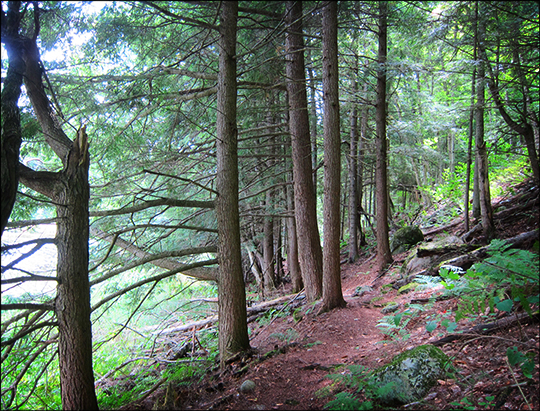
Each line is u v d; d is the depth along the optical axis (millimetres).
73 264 4789
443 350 4469
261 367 5504
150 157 9047
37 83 5363
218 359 6809
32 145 6969
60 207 4895
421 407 3533
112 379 8312
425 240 11680
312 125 13531
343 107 13039
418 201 19703
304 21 8625
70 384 4676
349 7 8484
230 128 6363
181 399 5023
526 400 3109
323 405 4062
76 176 4914
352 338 6609
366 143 16812
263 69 8906
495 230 8500
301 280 12758
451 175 16344
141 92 8125
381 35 11117
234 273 6215
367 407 3576
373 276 12086
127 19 7375
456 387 3652
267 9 7598
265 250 14430
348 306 8234
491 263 4594
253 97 10375
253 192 12883
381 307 8117
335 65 8047
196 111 9906
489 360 3934
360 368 4367
